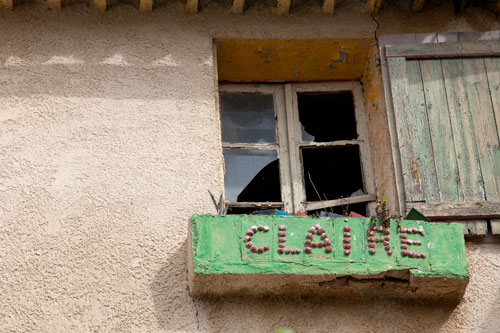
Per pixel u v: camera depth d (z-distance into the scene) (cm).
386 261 520
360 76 669
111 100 598
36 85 599
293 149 649
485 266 553
